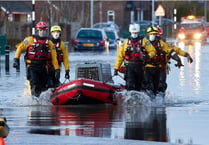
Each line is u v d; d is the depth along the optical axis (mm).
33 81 40688
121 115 34250
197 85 50562
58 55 41688
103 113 35250
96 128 29875
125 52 39906
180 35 126938
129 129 29516
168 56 41000
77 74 40562
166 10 171875
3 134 20344
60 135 28078
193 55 87562
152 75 40531
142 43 39719
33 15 87062
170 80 54594
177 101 40750
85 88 38250
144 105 38938
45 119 32938
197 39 127688
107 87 38875
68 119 32875
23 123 31531
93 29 112750
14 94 44969
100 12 169500
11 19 146625
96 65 40312
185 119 32531
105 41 114000
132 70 39844
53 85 41094
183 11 173625
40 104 39969
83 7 154375
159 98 40719
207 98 42375
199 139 27156
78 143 26312
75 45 111500
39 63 40469
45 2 138750
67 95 38594
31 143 26375
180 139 27125
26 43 40531
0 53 89188
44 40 40406
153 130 29219
